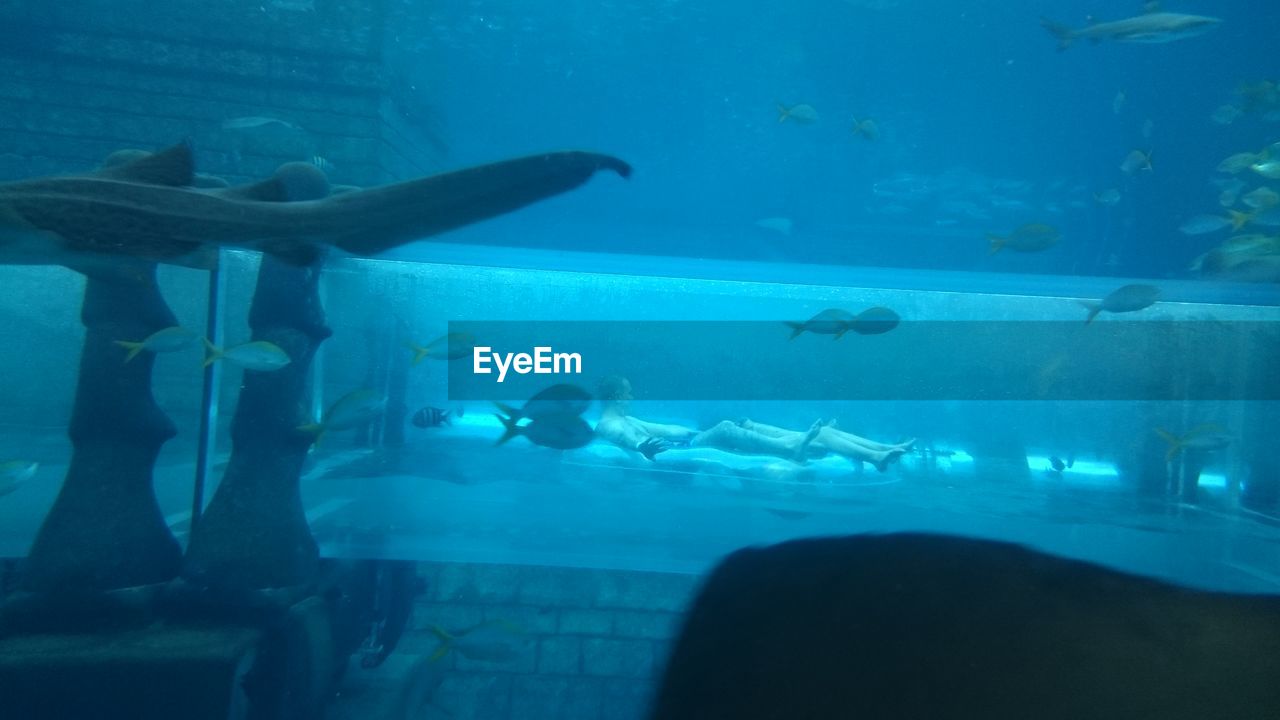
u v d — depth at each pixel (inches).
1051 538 132.0
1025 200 304.0
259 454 104.8
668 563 119.0
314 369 156.5
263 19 233.3
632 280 175.8
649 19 279.3
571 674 115.9
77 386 102.9
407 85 269.7
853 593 30.5
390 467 150.3
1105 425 175.6
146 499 102.4
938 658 27.6
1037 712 25.6
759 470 157.0
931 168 309.1
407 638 116.5
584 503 140.9
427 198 91.0
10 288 145.3
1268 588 116.6
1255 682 26.1
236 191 100.0
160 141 237.8
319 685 99.7
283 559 100.7
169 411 142.4
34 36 227.1
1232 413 173.3
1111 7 269.9
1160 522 144.2
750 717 27.0
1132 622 28.7
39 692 84.0
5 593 101.6
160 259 96.0
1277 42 259.1
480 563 117.3
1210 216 227.1
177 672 85.4
